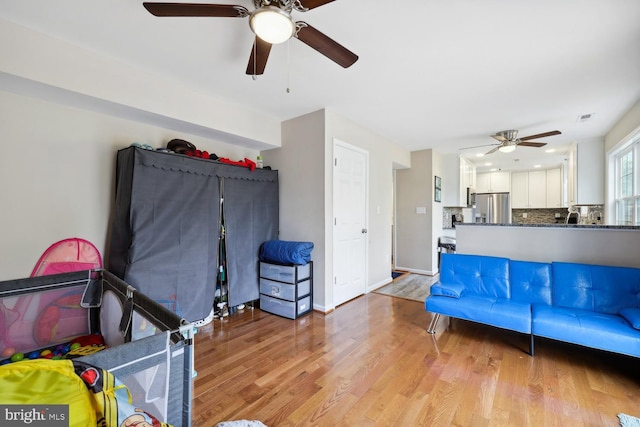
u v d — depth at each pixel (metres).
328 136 3.21
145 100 2.36
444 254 3.05
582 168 4.38
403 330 2.75
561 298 2.42
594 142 4.30
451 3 1.58
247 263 3.23
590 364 2.12
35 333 2.03
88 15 1.69
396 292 4.03
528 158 5.88
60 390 0.76
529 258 2.91
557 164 6.43
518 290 2.62
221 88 2.68
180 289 2.60
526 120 3.55
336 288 3.40
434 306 2.59
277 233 3.58
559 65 2.23
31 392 0.75
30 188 2.14
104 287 2.21
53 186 2.24
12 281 1.95
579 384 1.86
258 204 3.34
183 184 2.62
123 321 1.73
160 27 1.81
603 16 1.66
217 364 2.12
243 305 3.36
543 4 1.57
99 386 0.79
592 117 3.41
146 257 2.36
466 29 1.80
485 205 7.15
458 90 2.71
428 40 1.92
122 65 2.23
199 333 2.67
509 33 1.84
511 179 7.37
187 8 1.31
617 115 3.34
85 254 2.40
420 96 2.85
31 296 2.02
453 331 2.72
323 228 3.19
